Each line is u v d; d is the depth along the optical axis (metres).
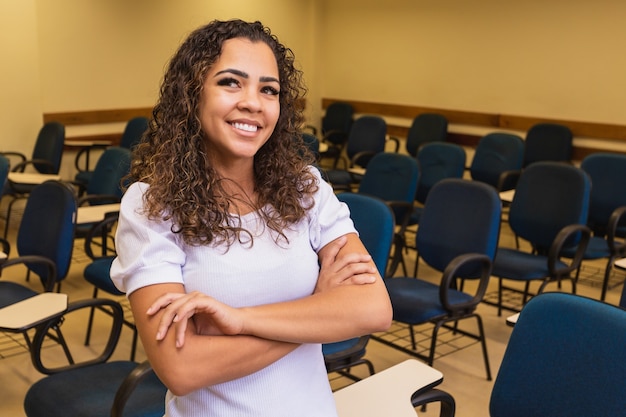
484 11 6.33
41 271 2.86
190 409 1.05
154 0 6.52
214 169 1.08
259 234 1.07
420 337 3.43
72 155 6.22
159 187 1.03
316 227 1.15
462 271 3.00
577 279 4.32
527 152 5.88
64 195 2.81
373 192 4.31
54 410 1.85
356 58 7.70
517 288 4.23
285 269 1.07
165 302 0.96
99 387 1.97
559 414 1.39
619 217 3.67
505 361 1.50
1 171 4.11
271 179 1.12
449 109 6.80
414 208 4.45
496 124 6.38
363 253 1.14
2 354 3.09
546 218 3.57
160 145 1.06
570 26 5.71
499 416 1.51
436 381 1.59
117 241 1.05
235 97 1.02
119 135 6.54
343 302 1.06
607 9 5.44
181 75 1.05
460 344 3.35
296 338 1.01
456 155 4.74
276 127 1.14
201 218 1.02
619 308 1.37
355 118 7.82
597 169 4.16
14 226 5.41
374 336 3.26
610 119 5.57
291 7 7.73
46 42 5.86
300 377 1.07
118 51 6.35
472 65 6.52
